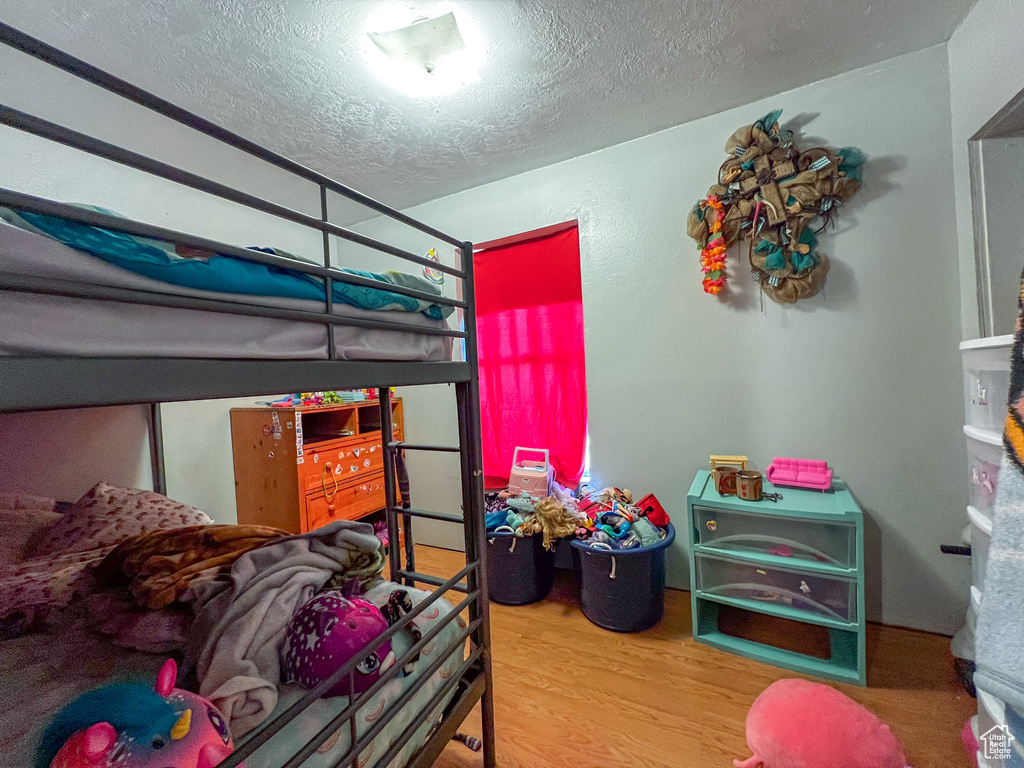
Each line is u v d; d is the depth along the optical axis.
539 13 1.29
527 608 1.98
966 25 1.38
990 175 1.39
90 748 0.50
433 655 0.99
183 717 0.56
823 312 1.72
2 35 0.41
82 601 0.86
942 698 1.31
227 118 1.76
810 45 1.48
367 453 2.50
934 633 1.60
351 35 1.34
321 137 1.92
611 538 1.81
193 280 0.59
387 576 2.15
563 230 2.33
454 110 1.75
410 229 2.74
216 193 0.60
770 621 1.76
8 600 0.87
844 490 1.61
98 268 0.50
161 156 2.00
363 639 0.77
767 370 1.83
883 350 1.63
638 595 1.73
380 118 1.78
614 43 1.43
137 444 1.73
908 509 1.62
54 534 1.25
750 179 1.72
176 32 1.30
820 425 1.74
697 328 1.96
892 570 1.66
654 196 2.01
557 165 2.23
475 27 1.33
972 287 1.45
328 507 2.26
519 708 1.36
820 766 1.04
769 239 1.71
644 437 2.10
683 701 1.36
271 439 2.17
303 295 0.75
